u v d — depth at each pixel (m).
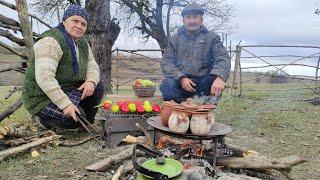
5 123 4.79
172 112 2.77
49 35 3.79
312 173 3.30
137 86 4.65
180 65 4.52
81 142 3.88
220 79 4.12
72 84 4.08
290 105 7.84
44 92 3.71
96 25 9.70
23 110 5.98
